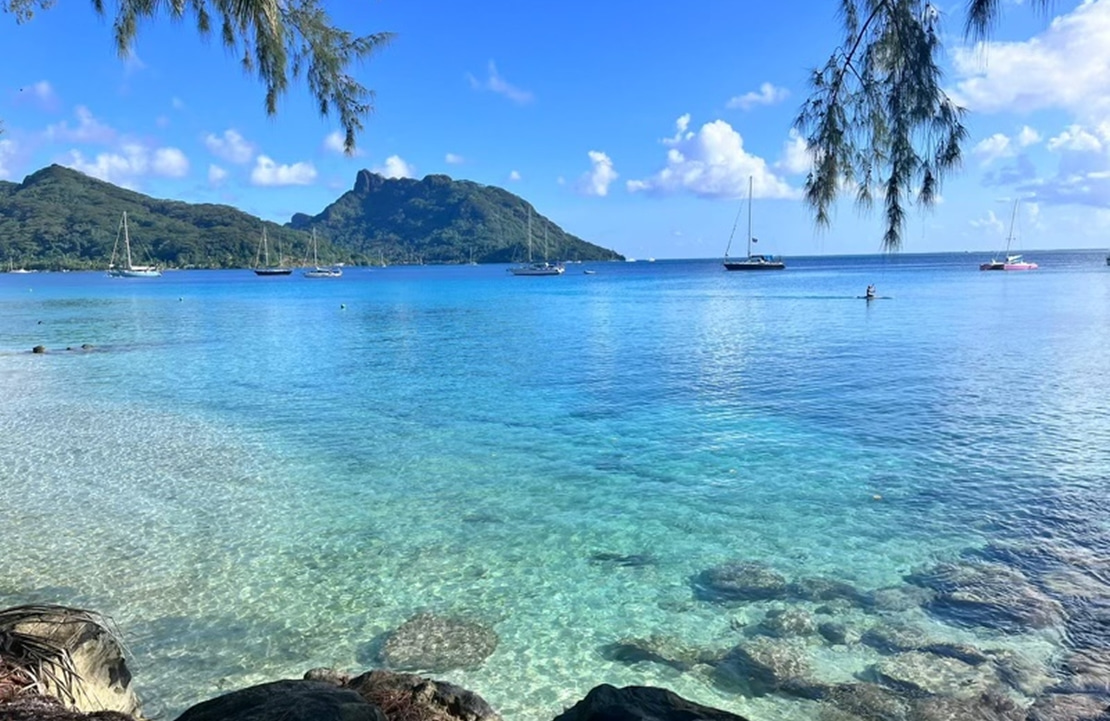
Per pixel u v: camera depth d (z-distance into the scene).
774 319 40.88
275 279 130.62
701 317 43.38
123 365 25.48
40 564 8.59
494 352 28.33
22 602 7.61
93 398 19.45
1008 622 6.95
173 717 5.70
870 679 6.11
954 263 182.12
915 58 3.62
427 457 13.38
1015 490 10.88
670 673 6.35
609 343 30.78
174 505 10.79
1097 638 6.62
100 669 4.55
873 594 7.66
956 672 6.12
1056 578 7.89
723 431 14.99
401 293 78.88
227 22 5.59
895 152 3.81
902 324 36.25
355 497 11.12
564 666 6.50
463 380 21.81
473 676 6.35
